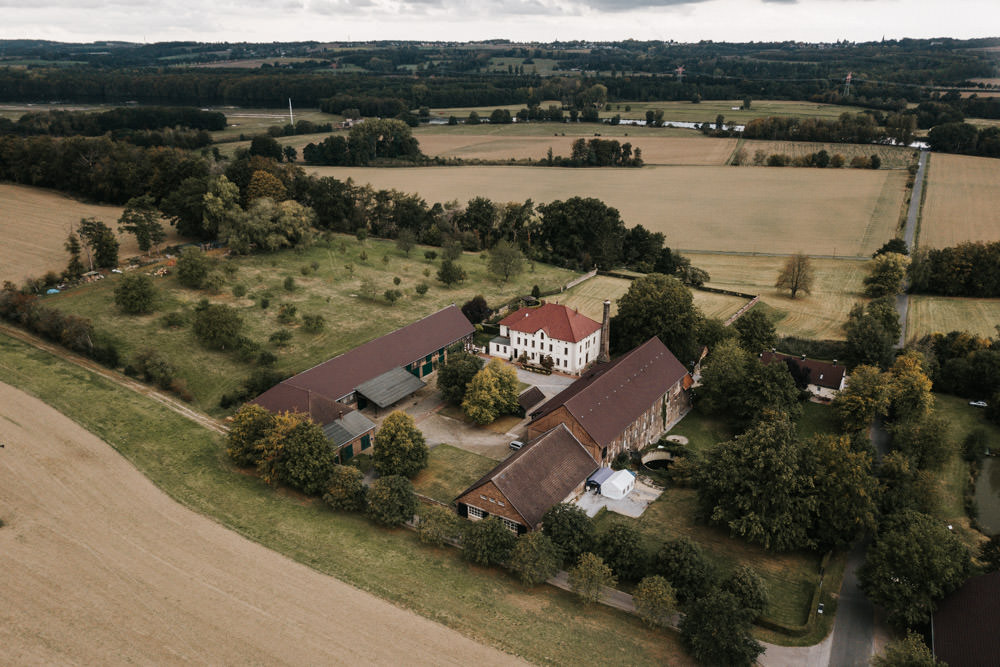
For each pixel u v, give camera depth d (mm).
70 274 127625
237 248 149500
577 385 98438
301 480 76312
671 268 167875
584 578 61875
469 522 74938
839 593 66875
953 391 111188
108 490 73250
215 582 61344
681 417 106000
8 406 86438
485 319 132500
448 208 196750
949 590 61406
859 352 116000
